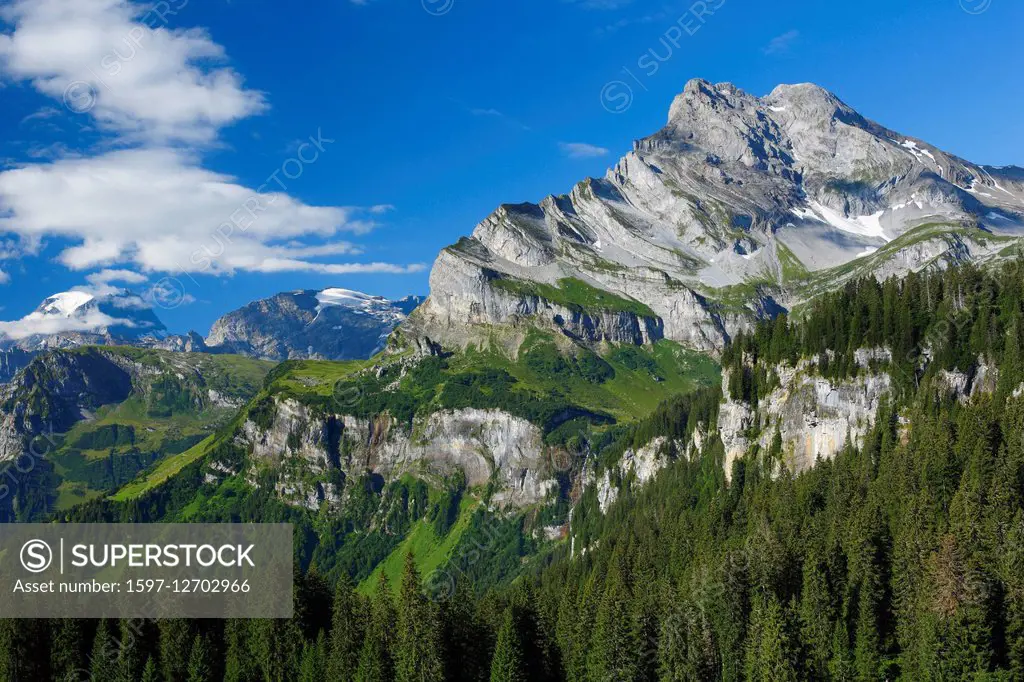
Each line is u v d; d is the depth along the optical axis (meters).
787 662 157.75
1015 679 151.38
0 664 198.62
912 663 158.88
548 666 181.50
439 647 175.50
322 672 185.25
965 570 159.88
